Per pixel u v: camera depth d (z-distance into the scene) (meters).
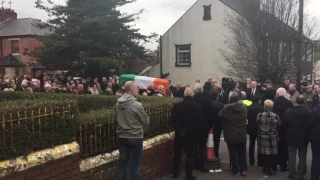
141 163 5.77
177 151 6.44
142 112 5.16
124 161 5.18
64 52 19.44
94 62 18.58
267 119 6.88
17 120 3.99
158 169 6.39
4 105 4.20
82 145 4.96
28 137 4.11
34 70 28.20
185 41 25.72
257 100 7.73
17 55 30.09
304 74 18.86
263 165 7.04
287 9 17.75
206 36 24.53
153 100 7.63
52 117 4.43
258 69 17.97
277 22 17.83
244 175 6.81
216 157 7.54
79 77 19.94
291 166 6.68
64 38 19.16
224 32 23.53
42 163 4.19
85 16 19.41
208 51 24.50
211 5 24.11
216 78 24.06
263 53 17.89
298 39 17.12
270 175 6.93
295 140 6.55
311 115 6.29
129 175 5.25
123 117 5.16
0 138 3.79
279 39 17.66
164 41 26.91
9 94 10.63
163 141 6.52
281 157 7.24
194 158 6.88
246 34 19.09
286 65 17.48
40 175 4.18
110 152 5.43
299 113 6.57
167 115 6.88
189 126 6.24
